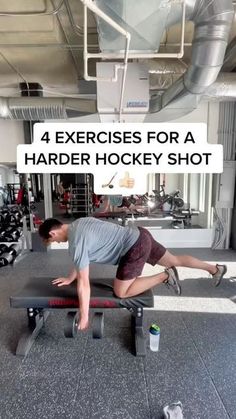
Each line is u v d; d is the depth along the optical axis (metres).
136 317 2.23
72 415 1.59
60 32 2.93
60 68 3.84
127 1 1.55
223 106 4.65
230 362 2.03
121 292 2.08
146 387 1.79
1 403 1.68
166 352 2.14
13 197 6.12
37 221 4.92
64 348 2.20
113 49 1.97
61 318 2.63
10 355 2.11
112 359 2.06
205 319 2.62
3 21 2.59
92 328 2.24
